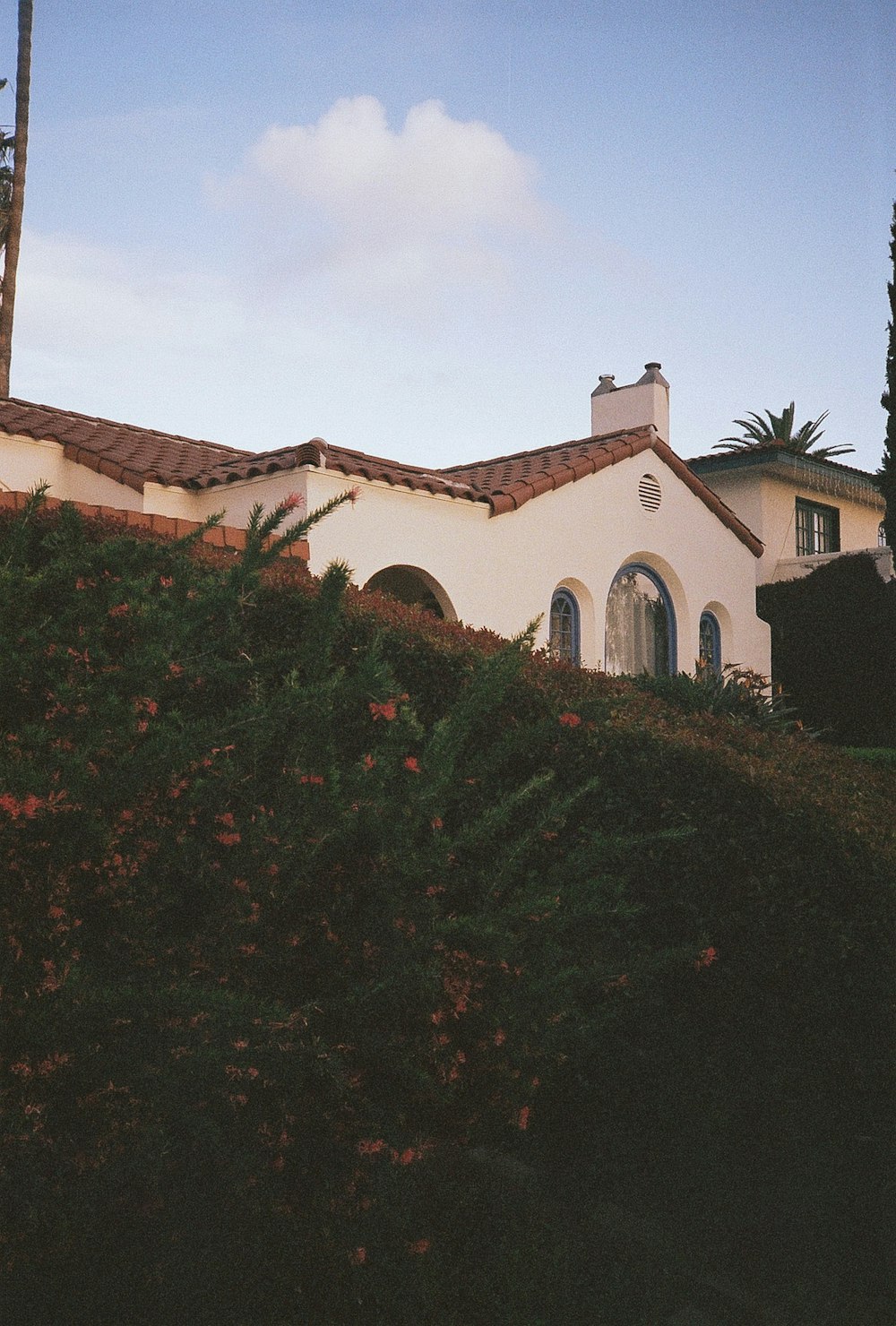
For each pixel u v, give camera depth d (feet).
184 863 11.25
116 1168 9.88
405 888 12.30
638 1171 15.08
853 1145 13.64
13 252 96.58
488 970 12.34
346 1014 11.34
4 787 10.07
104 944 10.89
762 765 15.66
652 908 15.55
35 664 11.82
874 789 16.65
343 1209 11.10
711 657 56.65
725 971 14.84
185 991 9.83
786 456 64.95
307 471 38.27
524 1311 12.04
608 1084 15.46
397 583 47.32
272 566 21.71
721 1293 13.12
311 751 12.32
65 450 43.24
